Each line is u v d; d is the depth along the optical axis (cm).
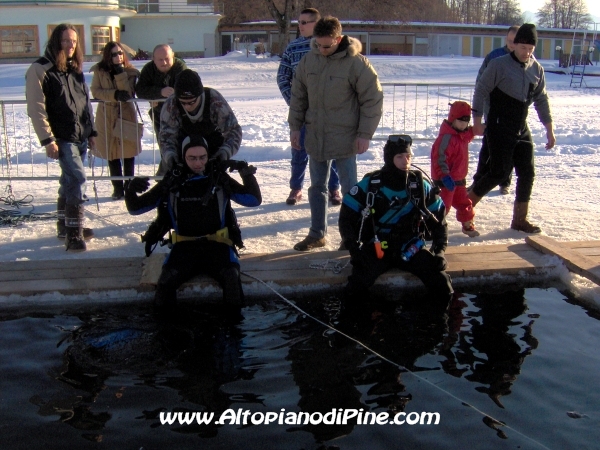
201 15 4275
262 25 4575
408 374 387
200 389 369
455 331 446
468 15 8056
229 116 512
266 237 632
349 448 314
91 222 685
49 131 558
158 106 738
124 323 462
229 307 480
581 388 369
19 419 336
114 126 757
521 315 474
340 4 4275
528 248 578
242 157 1096
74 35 569
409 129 1273
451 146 595
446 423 335
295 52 695
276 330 450
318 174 582
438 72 3328
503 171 616
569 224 664
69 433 325
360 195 504
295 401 356
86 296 491
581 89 2644
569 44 5244
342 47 548
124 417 340
